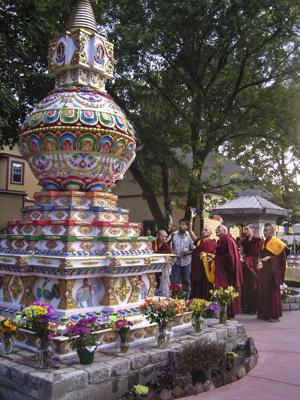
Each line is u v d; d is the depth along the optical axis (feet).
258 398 15.55
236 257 28.48
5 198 80.84
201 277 30.45
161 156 49.83
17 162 85.71
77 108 19.26
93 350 15.11
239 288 28.43
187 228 38.52
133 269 18.90
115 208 20.47
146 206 82.58
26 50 43.57
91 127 18.98
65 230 18.33
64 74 21.30
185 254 36.50
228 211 47.09
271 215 47.55
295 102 51.37
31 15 39.45
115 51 44.86
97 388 14.43
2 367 14.94
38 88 47.37
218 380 16.76
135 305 19.26
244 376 17.85
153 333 18.86
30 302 18.38
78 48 20.61
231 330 21.35
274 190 55.98
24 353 16.29
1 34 39.88
